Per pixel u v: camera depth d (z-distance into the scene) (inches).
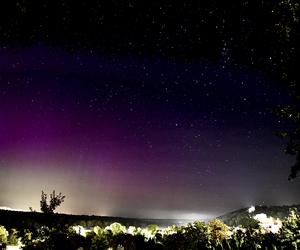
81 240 296.7
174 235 293.0
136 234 298.7
